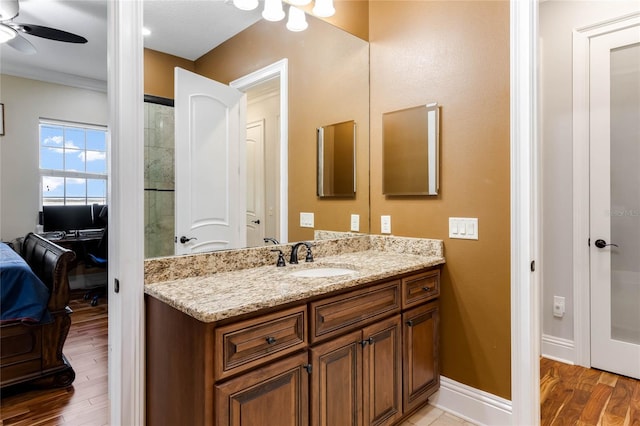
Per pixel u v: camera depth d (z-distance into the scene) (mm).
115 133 1429
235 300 1265
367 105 2525
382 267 1851
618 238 2545
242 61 1912
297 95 2191
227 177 1862
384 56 2438
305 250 2143
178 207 1655
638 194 2469
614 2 2531
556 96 2785
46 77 1584
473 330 2041
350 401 1586
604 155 2588
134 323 1439
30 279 1875
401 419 1958
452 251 2123
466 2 2055
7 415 1827
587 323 2666
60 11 1554
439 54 2164
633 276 2492
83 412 1861
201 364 1171
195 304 1219
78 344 2164
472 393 2033
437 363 2129
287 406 1354
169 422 1342
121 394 1411
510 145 1891
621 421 2020
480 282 2012
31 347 1940
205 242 1760
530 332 1840
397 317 1844
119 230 1411
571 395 2289
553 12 2789
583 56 2658
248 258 1852
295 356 1388
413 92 2279
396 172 2354
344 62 2414
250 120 1972
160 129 1602
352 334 1606
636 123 2471
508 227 1904
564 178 2760
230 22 1865
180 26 1672
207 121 1779
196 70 1731
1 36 1458
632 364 2492
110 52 1445
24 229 1579
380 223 2469
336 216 2398
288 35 2141
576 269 2711
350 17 2434
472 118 2031
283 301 1323
